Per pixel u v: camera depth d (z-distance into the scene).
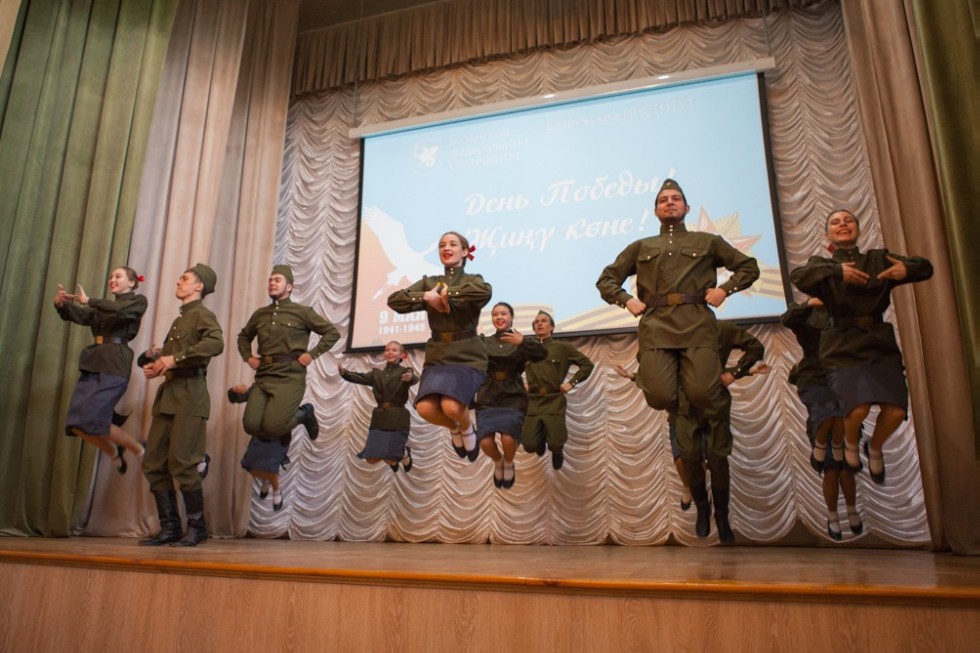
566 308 5.48
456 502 5.30
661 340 3.16
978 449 3.31
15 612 2.62
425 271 5.94
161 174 5.49
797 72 5.50
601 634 1.88
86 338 4.84
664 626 1.85
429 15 6.57
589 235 5.61
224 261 5.92
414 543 5.21
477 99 6.29
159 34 5.48
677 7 5.81
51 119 5.05
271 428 4.49
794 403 4.82
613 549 4.20
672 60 5.80
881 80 4.30
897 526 4.41
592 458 5.09
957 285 3.51
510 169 5.98
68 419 3.96
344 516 5.55
